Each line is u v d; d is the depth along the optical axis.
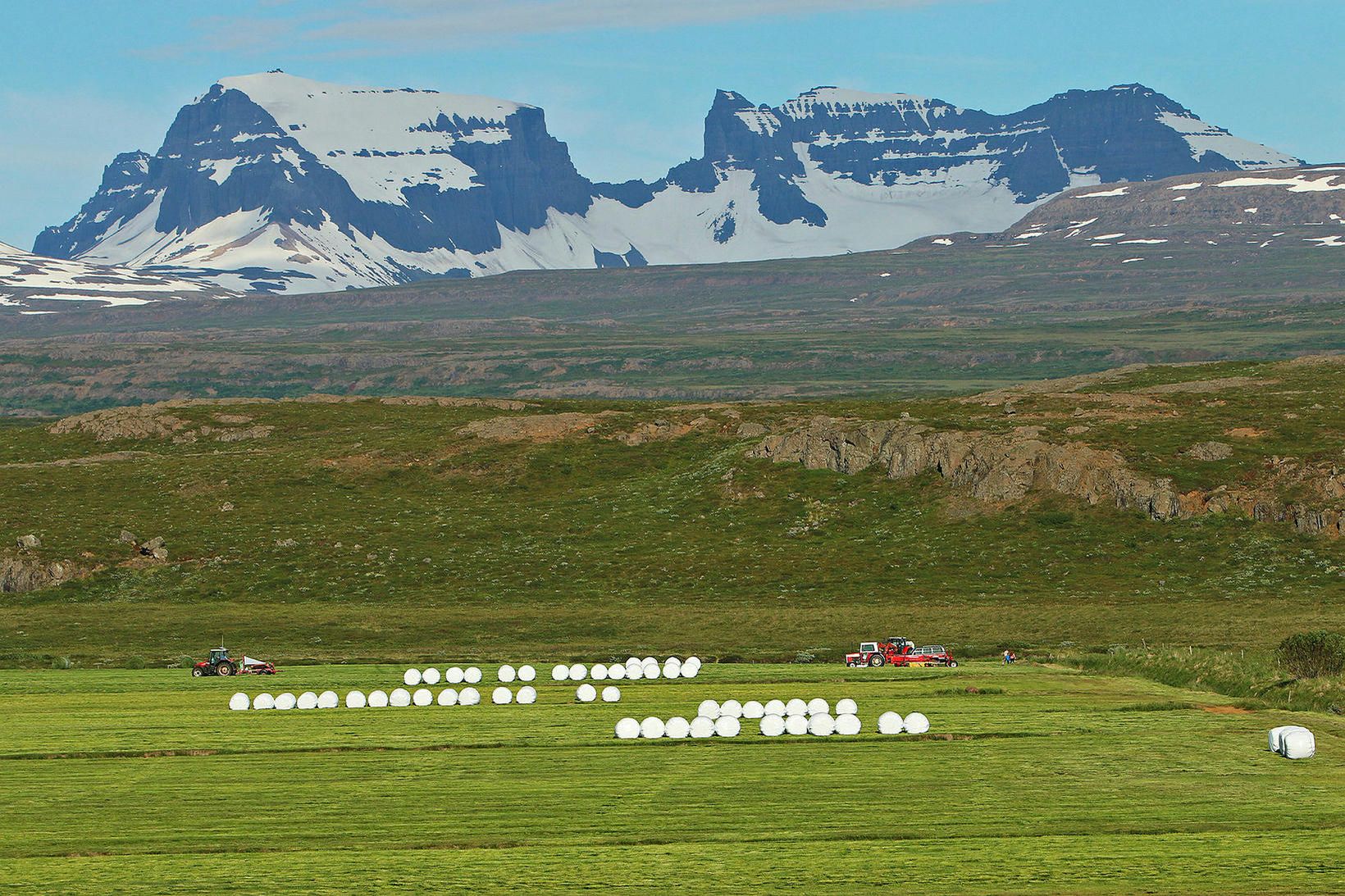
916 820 91.06
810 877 79.88
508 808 94.75
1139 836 87.12
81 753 113.06
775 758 109.81
